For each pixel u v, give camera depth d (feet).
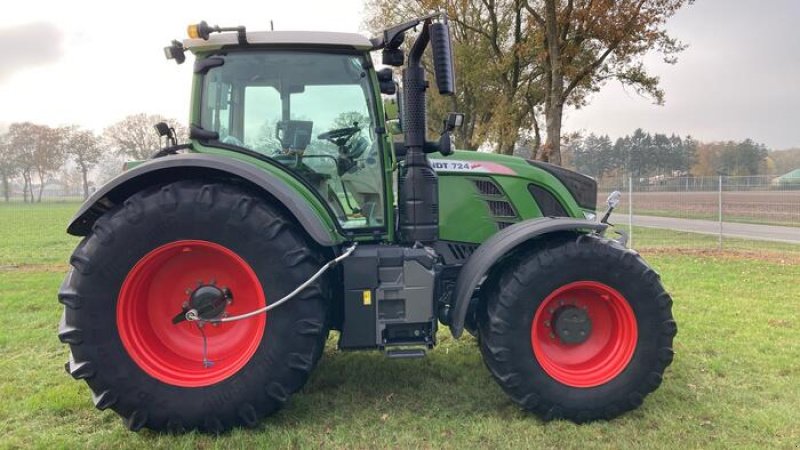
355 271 11.08
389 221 12.21
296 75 11.96
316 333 10.53
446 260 13.57
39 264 35.09
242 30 11.28
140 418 10.32
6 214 107.24
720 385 13.01
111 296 10.18
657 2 45.42
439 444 10.22
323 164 12.16
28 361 14.76
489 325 11.24
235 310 11.03
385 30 11.72
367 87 12.07
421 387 12.93
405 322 11.16
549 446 10.18
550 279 11.10
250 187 11.10
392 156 12.44
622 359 11.35
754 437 10.41
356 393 12.57
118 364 10.19
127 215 10.21
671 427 10.84
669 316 11.36
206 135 11.57
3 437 10.44
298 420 11.18
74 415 11.44
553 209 14.05
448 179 13.48
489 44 67.82
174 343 10.93
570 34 49.47
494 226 13.73
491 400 12.21
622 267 11.25
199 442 10.28
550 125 47.60
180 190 10.33
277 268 10.41
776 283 25.52
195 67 11.54
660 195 70.33
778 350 15.40
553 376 11.19
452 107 70.95
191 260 10.80
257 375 10.43
